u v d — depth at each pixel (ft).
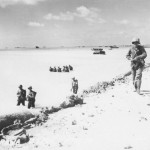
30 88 60.23
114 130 32.48
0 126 41.96
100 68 189.47
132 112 39.24
